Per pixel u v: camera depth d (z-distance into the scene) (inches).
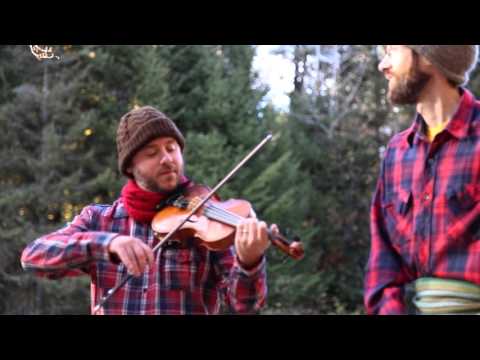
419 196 103.7
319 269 610.2
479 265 97.8
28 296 472.1
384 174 109.7
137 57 509.0
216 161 515.5
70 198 475.2
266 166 551.5
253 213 121.1
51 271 118.3
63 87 478.9
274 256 527.2
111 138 494.9
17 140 481.4
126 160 121.4
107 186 479.8
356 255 610.5
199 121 538.6
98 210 126.3
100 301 118.3
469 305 97.7
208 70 540.7
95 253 114.0
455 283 98.7
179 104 536.4
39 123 486.9
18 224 471.2
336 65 634.2
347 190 617.0
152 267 113.7
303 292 536.7
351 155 623.2
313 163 625.3
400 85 103.7
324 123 633.0
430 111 105.0
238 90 549.6
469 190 99.7
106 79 505.0
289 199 542.0
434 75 102.8
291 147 604.7
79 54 486.6
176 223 119.0
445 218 100.4
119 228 123.5
